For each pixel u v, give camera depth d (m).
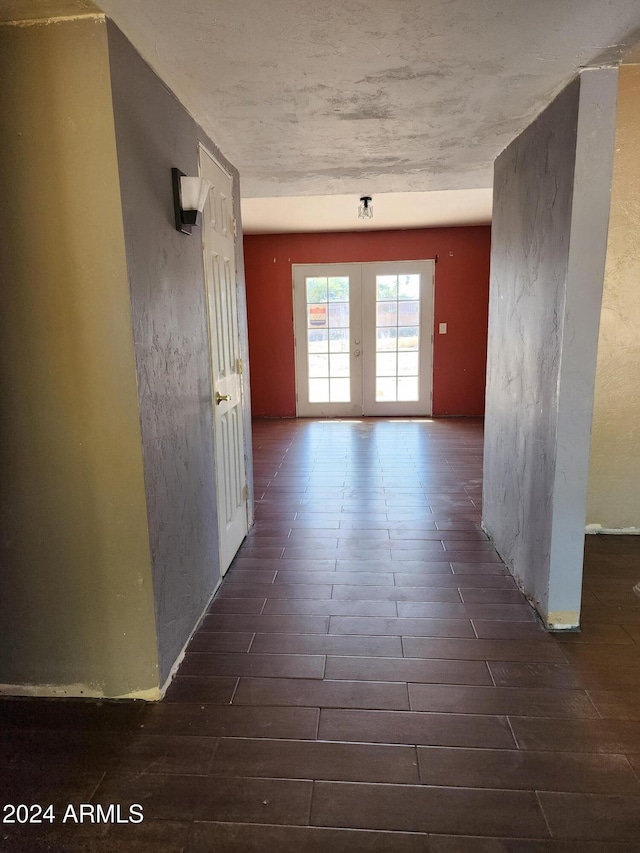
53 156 1.51
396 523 3.33
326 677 1.91
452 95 2.00
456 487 4.02
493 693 1.81
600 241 1.88
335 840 1.32
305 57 1.69
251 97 1.99
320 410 6.81
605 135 1.82
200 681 1.90
